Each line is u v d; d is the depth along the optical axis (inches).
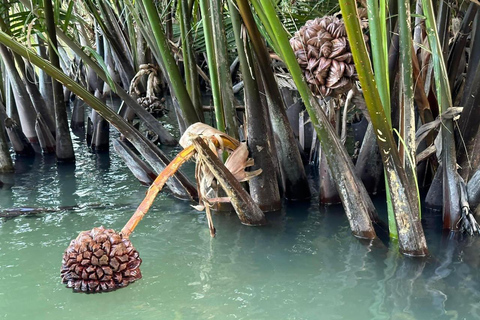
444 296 74.5
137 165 128.5
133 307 72.6
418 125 118.6
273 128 113.9
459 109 93.2
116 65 258.1
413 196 86.4
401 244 88.4
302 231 99.7
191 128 90.7
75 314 70.9
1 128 143.9
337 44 82.6
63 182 135.1
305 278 81.0
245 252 90.8
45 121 168.1
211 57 103.4
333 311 71.1
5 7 139.1
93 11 177.8
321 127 91.7
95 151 171.2
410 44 83.9
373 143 117.7
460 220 97.1
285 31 85.1
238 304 73.2
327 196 113.5
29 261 87.4
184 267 85.2
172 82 107.9
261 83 110.3
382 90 81.3
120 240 77.7
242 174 97.8
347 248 91.6
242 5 91.0
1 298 75.2
